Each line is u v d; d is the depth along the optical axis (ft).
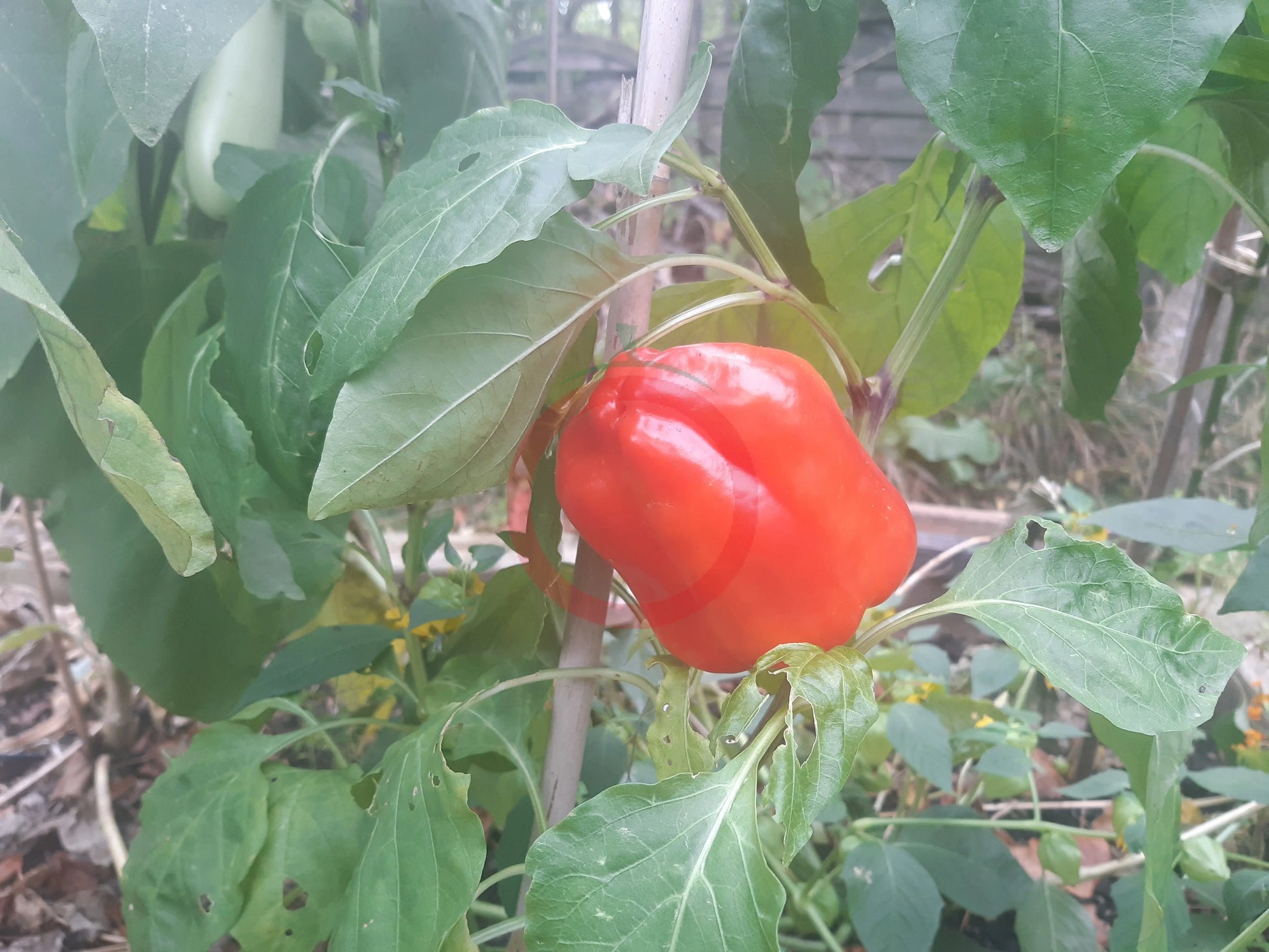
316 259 0.87
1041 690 1.97
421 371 0.68
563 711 0.92
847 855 1.24
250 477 1.15
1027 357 4.13
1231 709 1.81
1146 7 0.58
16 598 2.30
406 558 1.36
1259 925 0.98
